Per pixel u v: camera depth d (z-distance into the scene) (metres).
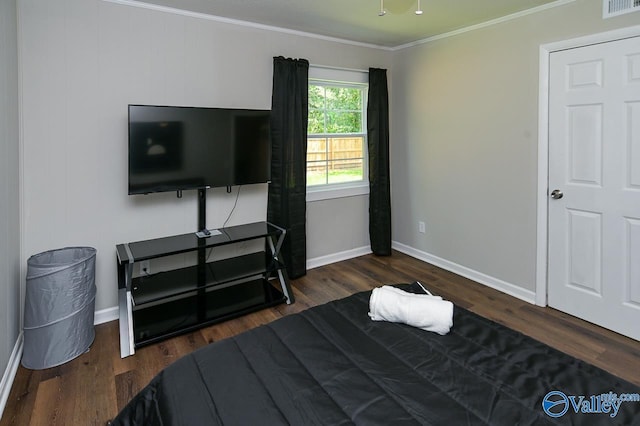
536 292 3.03
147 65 2.80
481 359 1.34
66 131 2.55
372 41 3.87
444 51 3.62
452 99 3.59
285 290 3.15
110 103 2.69
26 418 1.84
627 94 2.40
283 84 3.39
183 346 2.50
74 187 2.62
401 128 4.20
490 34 3.19
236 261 3.27
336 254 4.15
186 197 3.07
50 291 2.21
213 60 3.07
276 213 3.50
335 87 4.03
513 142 3.10
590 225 2.67
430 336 1.51
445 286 3.44
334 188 4.11
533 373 1.25
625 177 2.46
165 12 2.84
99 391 2.04
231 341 1.51
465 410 1.09
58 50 2.48
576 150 2.70
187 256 3.15
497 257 3.34
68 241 2.63
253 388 1.21
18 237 2.37
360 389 1.20
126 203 2.82
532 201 3.00
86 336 2.41
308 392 1.19
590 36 2.53
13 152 2.23
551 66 2.79
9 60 2.13
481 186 3.41
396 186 4.37
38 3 2.39
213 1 2.73
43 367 2.23
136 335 2.53
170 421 1.13
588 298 2.72
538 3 2.76
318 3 2.78
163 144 2.69
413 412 1.09
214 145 2.93
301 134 3.54
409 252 4.30
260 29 3.29
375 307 1.65
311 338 1.51
